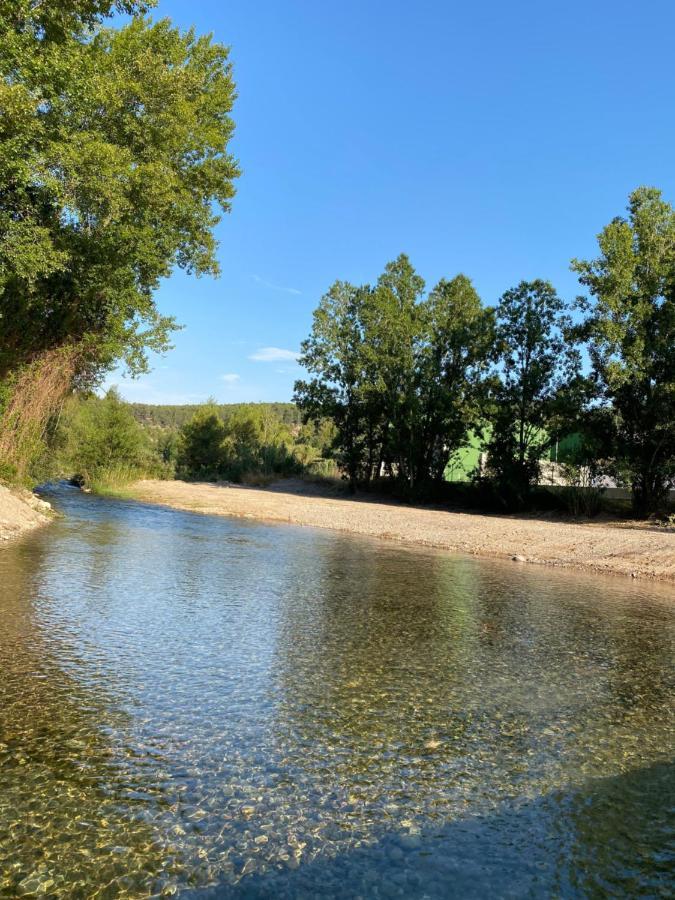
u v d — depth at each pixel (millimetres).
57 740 4641
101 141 16625
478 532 21219
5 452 20500
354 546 17812
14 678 5859
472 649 7633
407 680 6375
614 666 7125
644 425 25188
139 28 19312
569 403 26688
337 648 7402
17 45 12250
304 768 4395
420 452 38406
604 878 3295
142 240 19609
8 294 17469
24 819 3625
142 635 7488
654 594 11922
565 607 10328
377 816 3830
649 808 4023
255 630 8008
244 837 3555
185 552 14750
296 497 38969
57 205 16391
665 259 25109
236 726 5043
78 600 9047
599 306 25234
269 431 72062
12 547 13516
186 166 22438
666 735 5199
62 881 3121
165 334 23125
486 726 5281
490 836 3660
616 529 22125
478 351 35875
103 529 18500
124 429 39656
